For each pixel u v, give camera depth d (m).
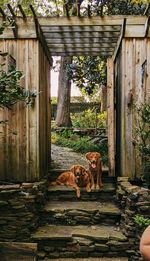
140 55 5.69
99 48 7.18
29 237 4.97
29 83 5.59
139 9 8.83
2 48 5.60
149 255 1.17
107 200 6.19
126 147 5.73
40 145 5.84
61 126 14.09
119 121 6.38
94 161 6.17
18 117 5.61
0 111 5.62
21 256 3.44
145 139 5.43
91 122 14.54
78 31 5.73
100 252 4.92
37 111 5.59
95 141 10.61
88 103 17.92
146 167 5.49
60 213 5.54
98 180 6.27
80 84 10.71
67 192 6.24
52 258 4.93
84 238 4.97
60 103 14.22
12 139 5.63
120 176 6.02
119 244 4.87
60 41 6.47
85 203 6.03
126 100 5.72
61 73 14.12
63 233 5.07
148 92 5.69
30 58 5.58
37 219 5.33
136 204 4.84
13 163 5.64
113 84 6.51
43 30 5.78
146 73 5.68
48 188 6.30
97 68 10.27
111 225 5.47
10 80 3.67
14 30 5.44
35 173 5.62
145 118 5.34
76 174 6.25
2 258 3.40
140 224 4.64
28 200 5.05
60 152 10.27
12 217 5.02
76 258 4.91
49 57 7.11
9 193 5.00
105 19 5.54
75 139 12.00
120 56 6.05
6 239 5.00
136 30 5.63
